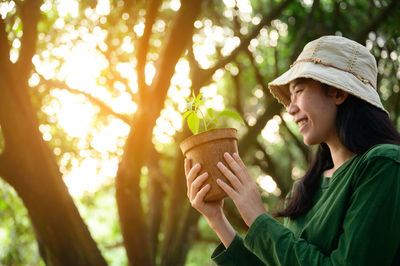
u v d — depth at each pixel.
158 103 4.02
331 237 1.38
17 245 7.00
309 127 1.52
